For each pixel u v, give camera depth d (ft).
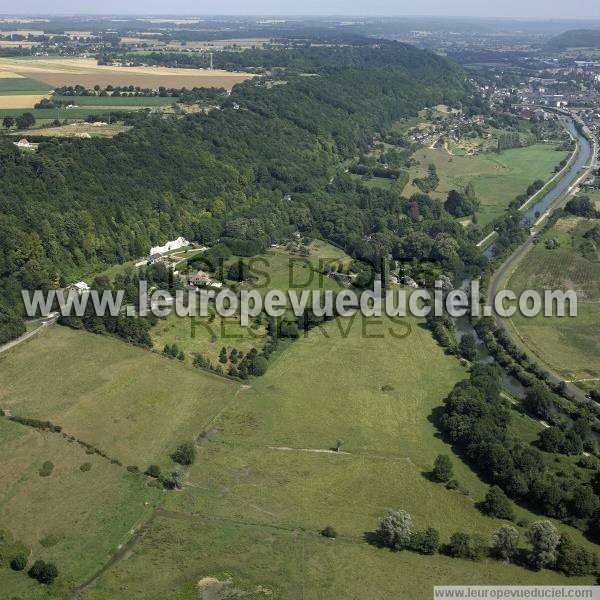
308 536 546.26
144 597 486.38
